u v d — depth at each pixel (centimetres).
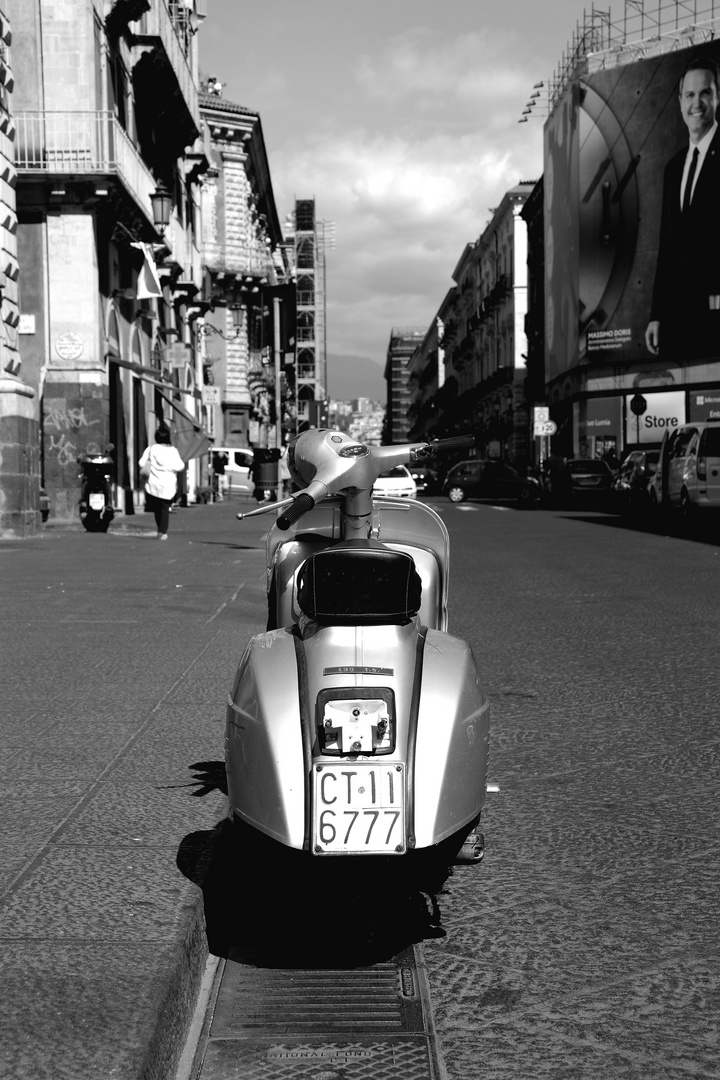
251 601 1074
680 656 820
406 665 330
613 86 5122
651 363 5072
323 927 377
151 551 1633
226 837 418
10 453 1830
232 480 5106
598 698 692
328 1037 302
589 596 1166
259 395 6756
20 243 2342
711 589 1205
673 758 561
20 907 348
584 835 456
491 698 697
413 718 324
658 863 423
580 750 579
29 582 1226
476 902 393
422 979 336
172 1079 282
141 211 2617
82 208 2338
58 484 2339
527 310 7550
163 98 3209
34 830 426
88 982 295
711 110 4759
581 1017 310
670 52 4897
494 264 8656
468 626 977
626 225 5103
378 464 379
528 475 5734
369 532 390
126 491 2808
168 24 3397
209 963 351
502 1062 288
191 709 633
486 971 340
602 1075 280
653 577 1335
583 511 3247
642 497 3416
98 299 2395
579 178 5303
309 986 333
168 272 3369
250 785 326
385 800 313
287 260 10012
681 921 372
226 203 5850
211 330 5131
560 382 5897
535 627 966
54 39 2342
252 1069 287
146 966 304
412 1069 285
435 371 14788
